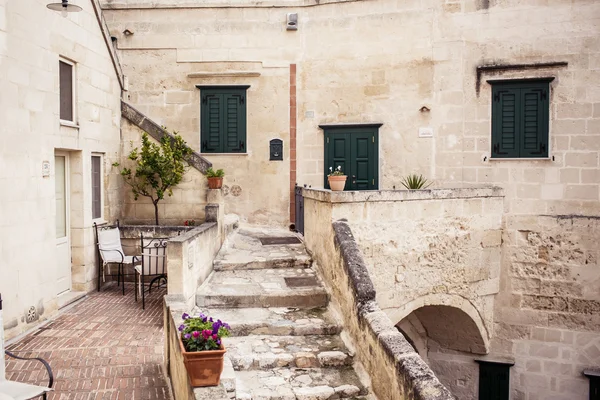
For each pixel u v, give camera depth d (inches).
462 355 457.4
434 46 475.8
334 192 318.0
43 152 305.9
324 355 257.3
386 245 339.9
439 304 379.2
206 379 176.2
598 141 428.8
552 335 433.4
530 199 449.1
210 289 317.1
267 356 254.5
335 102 505.0
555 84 441.7
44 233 305.9
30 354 259.6
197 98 515.2
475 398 453.4
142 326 301.9
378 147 496.4
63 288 350.9
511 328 441.7
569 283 429.1
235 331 280.1
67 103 346.3
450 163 475.5
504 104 458.9
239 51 510.6
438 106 477.4
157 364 252.2
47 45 311.1
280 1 505.4
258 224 516.7
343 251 288.4
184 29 510.9
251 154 515.8
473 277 404.5
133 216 432.8
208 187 427.5
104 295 366.0
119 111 425.4
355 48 498.0
